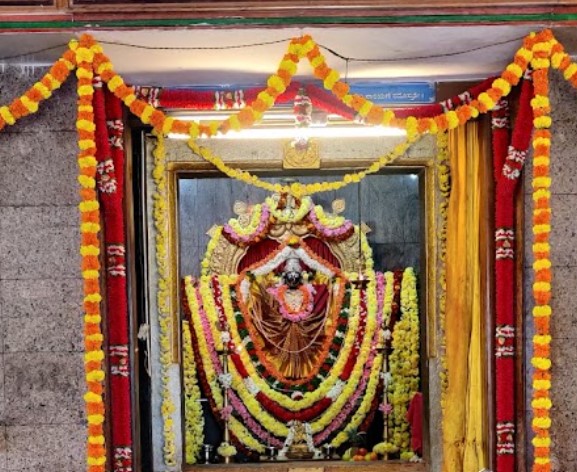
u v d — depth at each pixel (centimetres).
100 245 416
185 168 522
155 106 434
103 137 400
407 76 458
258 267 556
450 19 365
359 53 409
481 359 473
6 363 402
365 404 559
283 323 560
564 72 377
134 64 419
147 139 514
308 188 495
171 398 531
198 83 461
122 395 425
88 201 379
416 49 403
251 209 556
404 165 524
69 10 359
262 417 555
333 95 433
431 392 529
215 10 360
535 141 381
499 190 422
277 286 561
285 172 532
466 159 484
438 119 388
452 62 428
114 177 413
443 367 518
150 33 368
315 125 469
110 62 381
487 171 443
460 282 486
